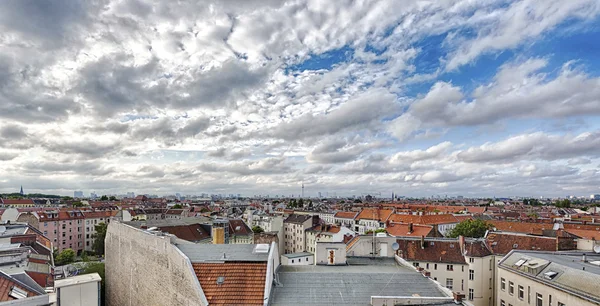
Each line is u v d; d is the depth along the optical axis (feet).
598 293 101.14
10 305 90.07
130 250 161.38
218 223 305.53
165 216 568.82
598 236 265.75
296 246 428.15
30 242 203.00
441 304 87.86
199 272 98.58
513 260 150.71
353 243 151.23
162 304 118.83
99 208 553.64
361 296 94.63
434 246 209.46
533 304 130.00
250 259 103.71
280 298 92.89
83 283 122.42
